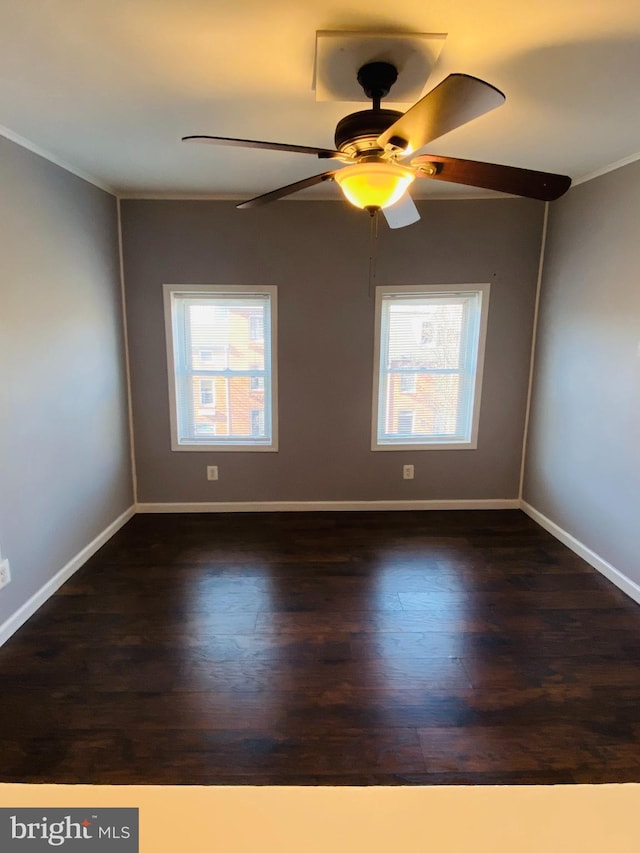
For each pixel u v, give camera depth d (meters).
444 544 3.41
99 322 3.27
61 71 1.78
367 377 3.79
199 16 1.45
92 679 2.10
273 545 3.39
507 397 3.84
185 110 2.11
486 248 3.61
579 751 1.75
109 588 2.84
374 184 1.64
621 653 2.29
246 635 2.41
